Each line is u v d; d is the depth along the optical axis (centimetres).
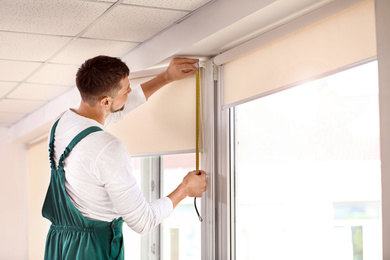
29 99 496
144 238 382
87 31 287
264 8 210
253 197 621
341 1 194
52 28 281
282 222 604
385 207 162
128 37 300
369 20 184
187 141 295
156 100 315
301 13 217
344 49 196
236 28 237
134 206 203
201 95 291
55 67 371
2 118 630
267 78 242
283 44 231
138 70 320
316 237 575
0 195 713
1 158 716
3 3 242
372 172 527
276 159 308
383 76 165
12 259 714
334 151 288
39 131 589
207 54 284
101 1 240
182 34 272
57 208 218
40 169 674
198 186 253
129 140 330
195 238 805
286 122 317
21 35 293
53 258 221
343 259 561
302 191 580
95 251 209
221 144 282
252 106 305
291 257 591
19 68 372
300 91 323
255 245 626
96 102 216
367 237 543
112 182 199
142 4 245
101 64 213
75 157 204
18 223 720
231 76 272
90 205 208
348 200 545
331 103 307
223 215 279
